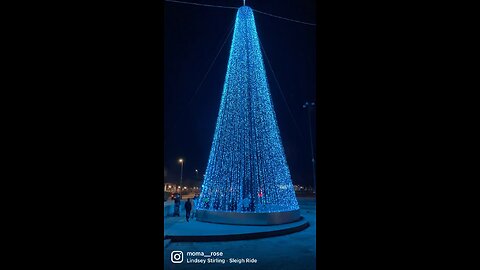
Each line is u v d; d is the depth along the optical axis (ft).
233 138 40.75
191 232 33.14
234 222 39.09
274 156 41.11
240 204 40.01
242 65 40.42
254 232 33.17
